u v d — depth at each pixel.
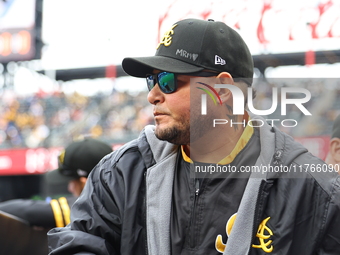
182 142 1.18
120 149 1.32
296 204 1.10
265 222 1.11
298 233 1.10
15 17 10.13
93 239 1.16
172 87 1.15
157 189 1.20
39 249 2.03
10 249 1.94
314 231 1.10
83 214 1.22
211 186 1.16
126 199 1.20
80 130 9.72
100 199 1.24
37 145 9.56
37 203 2.08
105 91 10.20
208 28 1.18
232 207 1.14
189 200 1.17
